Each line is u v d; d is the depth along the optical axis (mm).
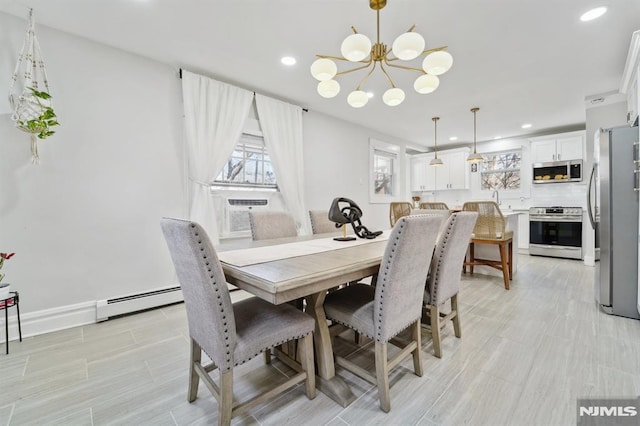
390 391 1488
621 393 1434
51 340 2064
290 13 2051
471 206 3322
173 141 2828
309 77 3066
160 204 2754
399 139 5934
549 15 2062
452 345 1961
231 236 3244
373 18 2102
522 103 3879
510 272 3590
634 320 2314
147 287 2689
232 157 3312
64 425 1276
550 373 1616
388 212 5637
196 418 1318
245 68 2867
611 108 3541
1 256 1818
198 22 2152
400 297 1379
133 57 2592
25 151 2131
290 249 1807
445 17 2086
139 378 1623
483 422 1266
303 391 1506
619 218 2393
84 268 2375
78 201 2342
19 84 2088
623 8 1987
